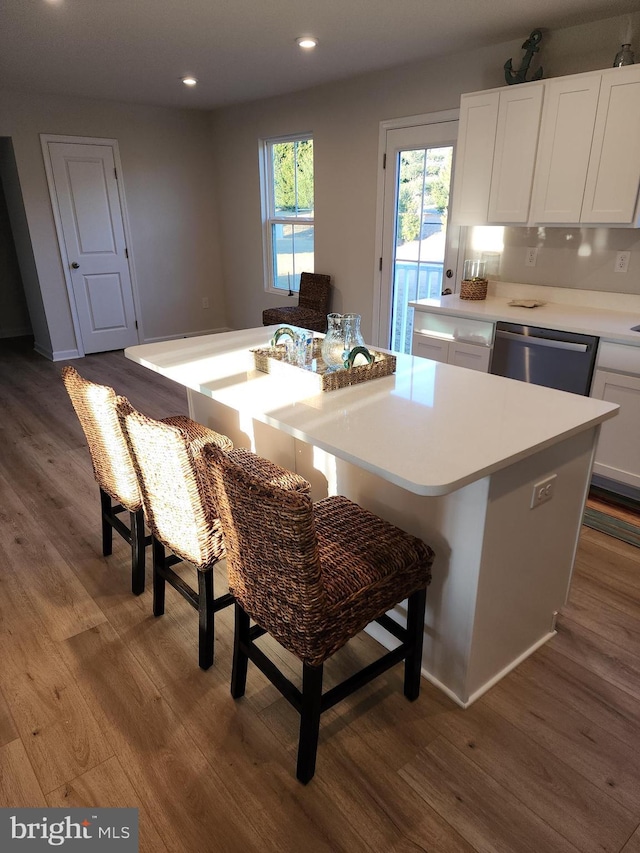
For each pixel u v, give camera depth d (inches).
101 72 170.1
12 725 67.6
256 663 65.7
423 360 94.6
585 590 90.2
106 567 97.7
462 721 67.7
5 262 269.0
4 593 90.9
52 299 226.4
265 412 68.7
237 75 174.1
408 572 61.6
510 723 67.4
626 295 129.3
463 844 54.5
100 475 89.4
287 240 228.4
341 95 182.7
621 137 111.4
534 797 58.9
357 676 62.5
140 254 243.9
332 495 81.9
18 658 77.7
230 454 82.5
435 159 160.6
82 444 149.6
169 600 89.4
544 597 76.4
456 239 160.9
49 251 220.7
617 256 129.2
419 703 70.2
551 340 118.7
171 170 242.2
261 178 227.3
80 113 213.8
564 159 120.7
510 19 122.0
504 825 56.1
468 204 141.5
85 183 222.1
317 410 69.4
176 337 265.7
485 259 154.4
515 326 124.8
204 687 73.0
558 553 75.6
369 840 54.9
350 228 193.6
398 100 165.8
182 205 249.9
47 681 73.9
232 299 270.4
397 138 168.9
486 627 67.4
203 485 65.5
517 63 136.8
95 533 108.1
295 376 81.0
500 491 60.7
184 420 95.8
